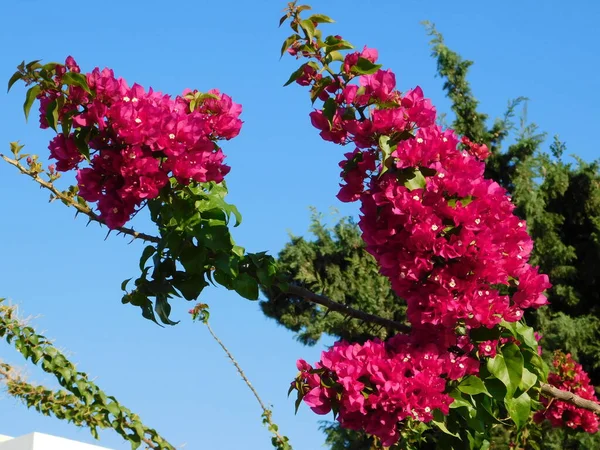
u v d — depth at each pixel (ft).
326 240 37.42
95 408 17.34
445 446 13.16
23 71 11.71
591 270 41.24
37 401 17.40
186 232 12.63
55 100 11.69
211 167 12.68
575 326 37.81
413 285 12.48
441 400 11.77
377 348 12.23
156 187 12.00
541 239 40.14
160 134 11.97
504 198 12.77
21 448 20.89
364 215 12.89
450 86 42.27
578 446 33.88
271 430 18.95
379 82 12.68
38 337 17.38
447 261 12.30
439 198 12.21
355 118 12.76
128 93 12.37
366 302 34.50
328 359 12.25
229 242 12.66
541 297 13.04
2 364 17.48
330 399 12.02
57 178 13.97
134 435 17.48
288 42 12.67
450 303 11.94
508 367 12.47
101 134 11.98
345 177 13.12
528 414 12.75
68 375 17.26
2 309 17.16
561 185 42.45
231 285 13.28
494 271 12.07
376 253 12.76
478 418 12.84
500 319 12.27
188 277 13.10
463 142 15.10
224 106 13.55
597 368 38.99
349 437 35.24
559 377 19.27
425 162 12.26
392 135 12.63
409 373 12.17
